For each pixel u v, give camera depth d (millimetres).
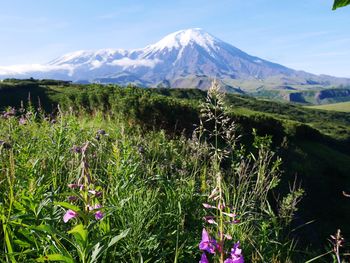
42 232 3168
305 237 8539
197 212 5199
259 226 5508
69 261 2723
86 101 22828
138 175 5918
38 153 6055
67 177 5344
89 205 2842
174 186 5762
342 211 22578
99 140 7629
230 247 3641
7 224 3283
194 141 7102
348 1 1728
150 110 19938
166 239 4465
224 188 5074
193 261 4113
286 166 17828
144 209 4453
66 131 7227
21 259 3293
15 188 4324
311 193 24047
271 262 4520
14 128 8086
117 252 3832
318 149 40750
